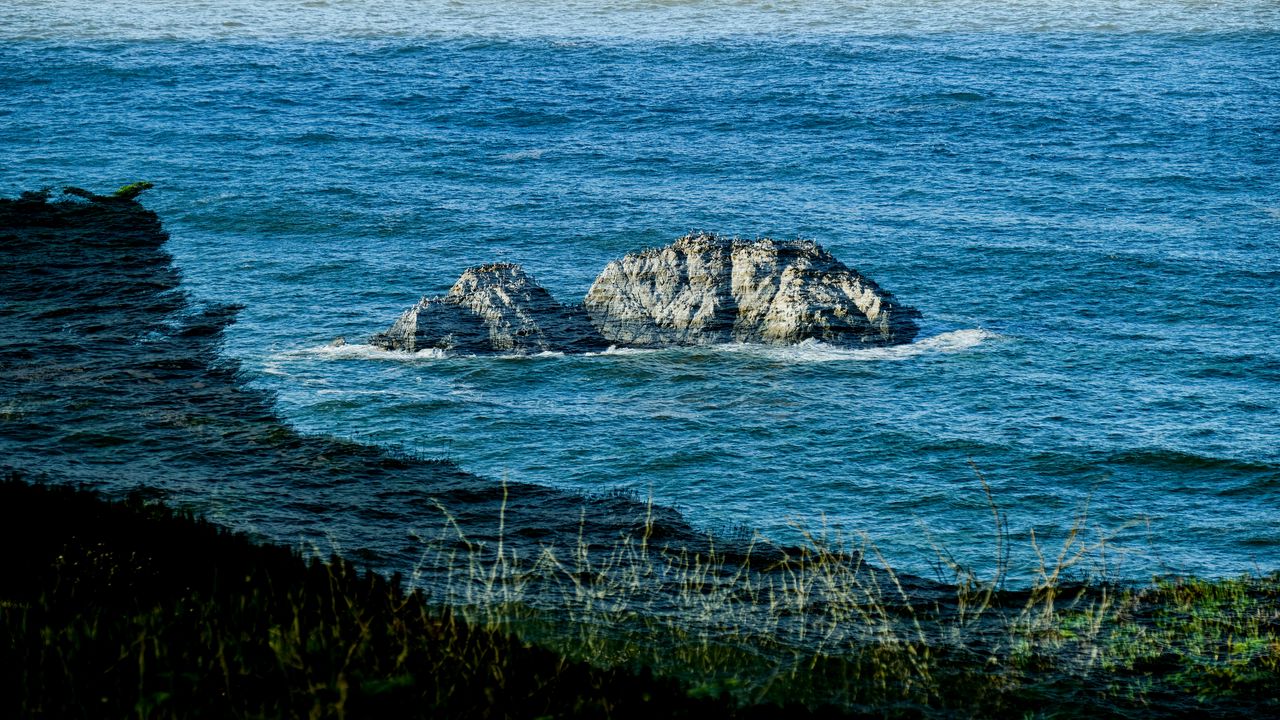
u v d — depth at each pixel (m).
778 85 164.88
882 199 105.56
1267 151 125.06
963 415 53.00
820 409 53.03
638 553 33.56
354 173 112.19
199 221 91.81
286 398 53.00
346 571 21.14
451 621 18.09
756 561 33.03
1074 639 22.88
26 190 101.12
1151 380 59.41
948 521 41.12
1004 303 73.44
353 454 44.91
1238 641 22.56
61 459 41.72
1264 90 157.50
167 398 51.62
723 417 51.81
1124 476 46.19
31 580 19.89
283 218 93.00
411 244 87.12
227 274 77.06
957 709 18.97
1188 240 90.00
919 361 60.78
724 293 64.50
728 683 18.45
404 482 41.88
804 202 104.31
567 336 62.44
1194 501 43.81
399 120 142.38
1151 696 19.80
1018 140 131.62
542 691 16.36
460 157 122.12
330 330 65.56
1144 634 23.20
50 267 76.19
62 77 161.50
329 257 82.31
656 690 17.20
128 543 22.17
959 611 25.52
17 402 49.03
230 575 20.73
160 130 130.75
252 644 17.00
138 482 38.16
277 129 133.75
